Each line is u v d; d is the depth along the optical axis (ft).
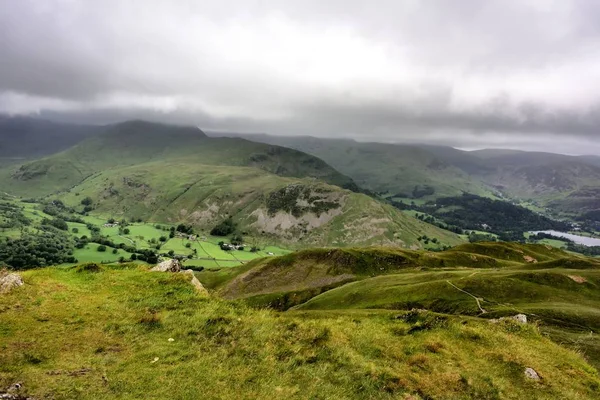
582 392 72.64
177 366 61.72
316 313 176.86
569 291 271.08
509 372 75.00
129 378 56.95
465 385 68.54
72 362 59.21
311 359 69.67
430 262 510.58
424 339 84.53
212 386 57.62
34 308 75.10
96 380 55.52
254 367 64.69
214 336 73.26
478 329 94.27
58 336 66.28
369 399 60.54
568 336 165.78
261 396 56.80
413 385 65.98
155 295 90.07
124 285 94.89
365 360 71.46
